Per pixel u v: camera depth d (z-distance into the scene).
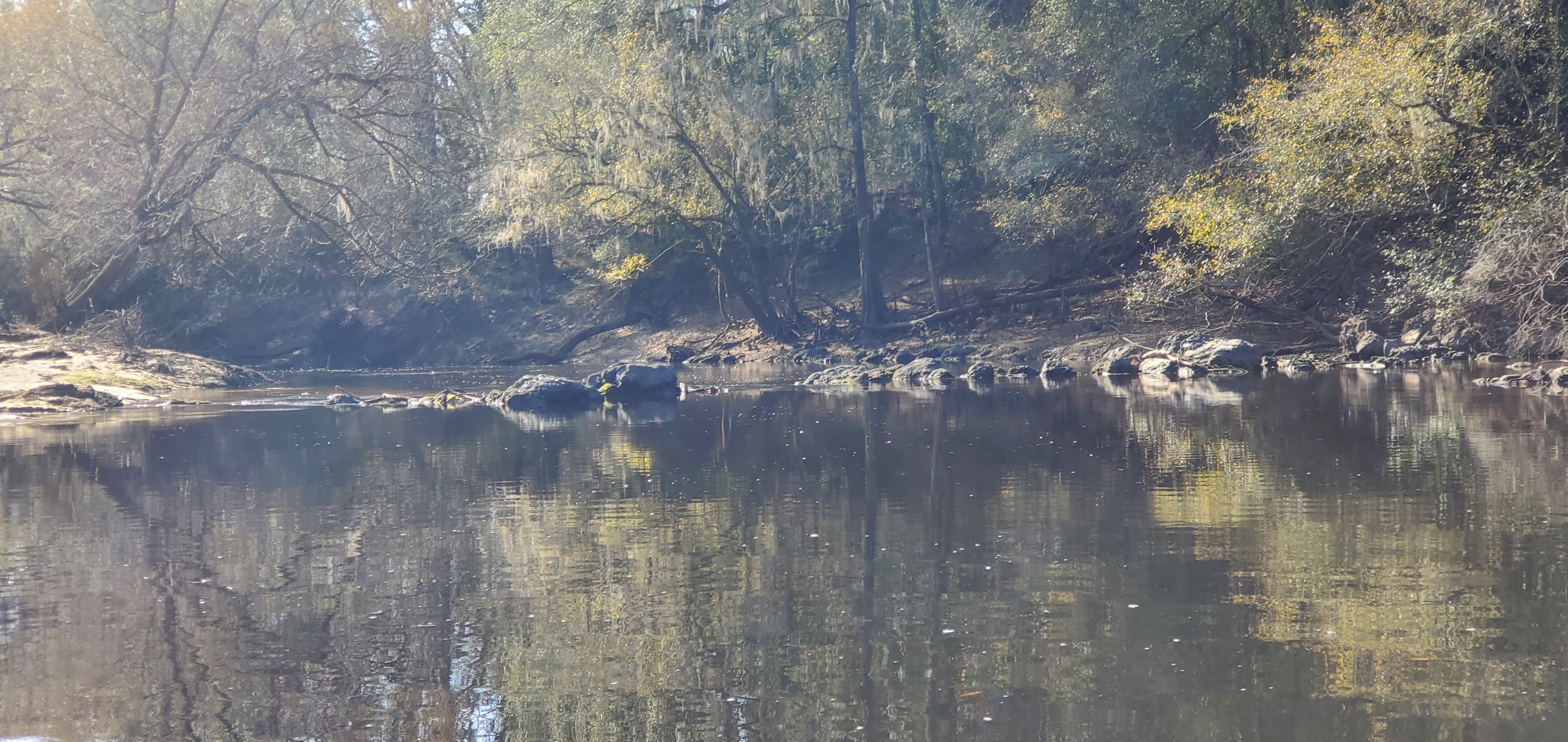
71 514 9.91
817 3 32.47
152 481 11.85
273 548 8.39
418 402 23.02
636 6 31.92
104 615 6.62
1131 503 9.19
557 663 5.62
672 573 7.34
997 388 22.53
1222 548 7.52
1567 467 10.13
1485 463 10.48
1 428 18.23
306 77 31.48
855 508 9.41
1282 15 28.30
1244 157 25.56
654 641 5.91
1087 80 29.67
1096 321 30.42
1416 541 7.50
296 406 22.70
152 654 5.91
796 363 32.62
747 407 20.12
